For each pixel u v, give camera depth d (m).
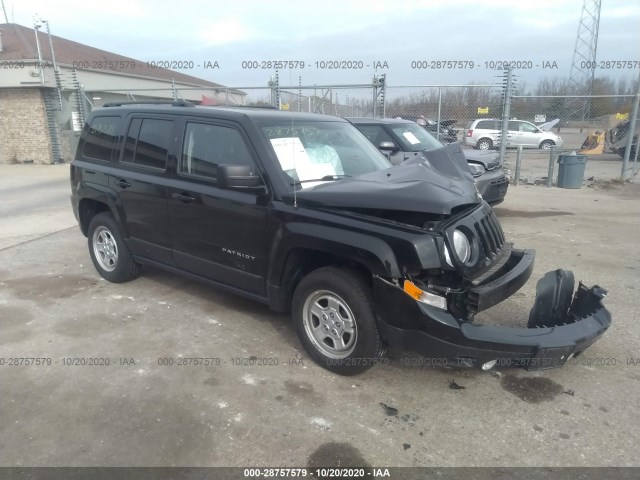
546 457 2.76
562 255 6.45
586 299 3.60
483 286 3.21
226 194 3.97
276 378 3.53
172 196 4.37
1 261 6.25
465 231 3.33
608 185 12.72
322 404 3.23
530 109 17.94
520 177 14.22
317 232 3.40
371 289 3.33
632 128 13.01
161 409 3.17
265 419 3.07
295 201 3.59
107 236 5.34
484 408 3.20
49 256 6.45
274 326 4.35
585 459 2.74
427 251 3.05
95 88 21.08
